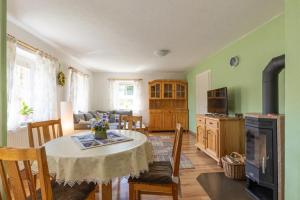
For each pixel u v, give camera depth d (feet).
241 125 10.64
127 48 13.05
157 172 5.80
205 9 7.73
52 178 4.90
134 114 23.57
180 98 22.90
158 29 9.77
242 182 8.68
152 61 17.35
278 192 6.45
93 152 4.93
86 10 7.75
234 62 11.87
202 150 12.95
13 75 8.47
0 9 4.96
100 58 16.05
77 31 9.96
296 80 4.51
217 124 10.70
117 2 7.14
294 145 4.60
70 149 5.24
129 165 5.08
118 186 8.28
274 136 6.59
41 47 11.21
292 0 4.59
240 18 8.60
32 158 3.03
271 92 7.68
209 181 8.77
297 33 4.47
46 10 7.75
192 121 21.01
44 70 11.11
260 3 7.30
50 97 11.66
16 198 3.31
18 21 8.73
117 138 6.56
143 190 5.56
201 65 17.85
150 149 6.39
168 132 22.09
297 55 4.47
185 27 9.54
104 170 4.60
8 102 8.18
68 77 15.29
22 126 9.43
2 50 5.03
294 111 4.58
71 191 4.65
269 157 6.79
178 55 15.17
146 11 7.86
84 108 19.38
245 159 8.31
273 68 7.54
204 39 11.38
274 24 8.63
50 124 7.25
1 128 4.99
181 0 7.04
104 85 23.41
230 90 12.50
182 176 9.32
